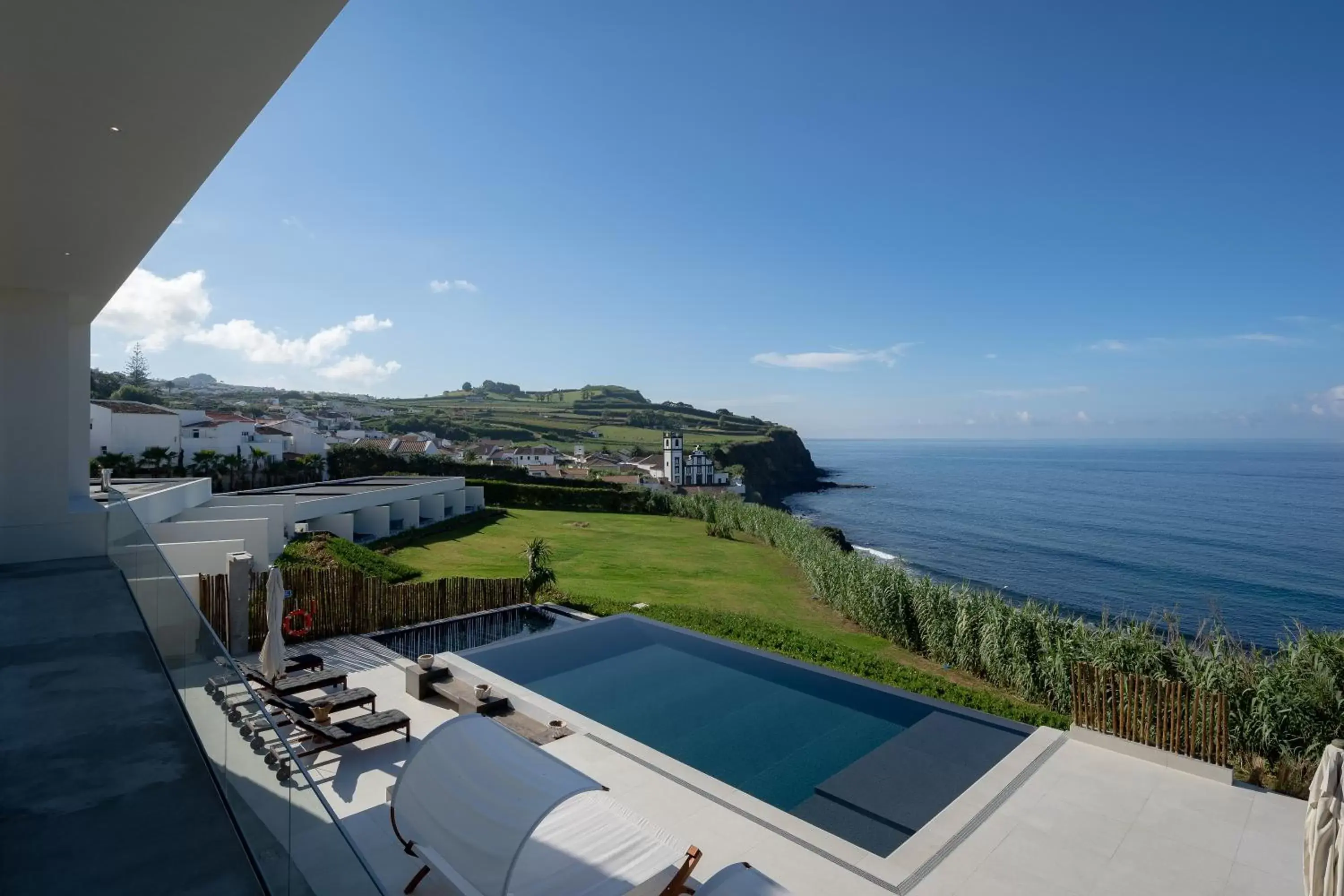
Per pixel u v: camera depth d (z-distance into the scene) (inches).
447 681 440.8
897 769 364.2
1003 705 485.7
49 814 205.6
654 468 4431.6
